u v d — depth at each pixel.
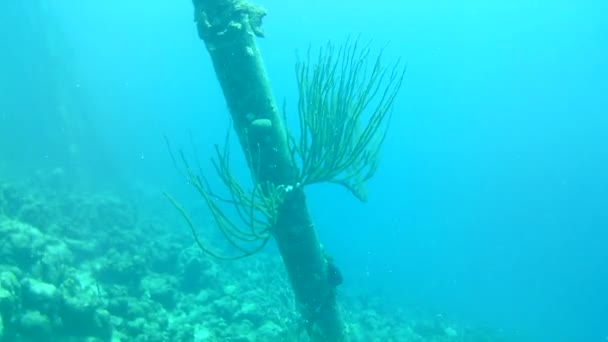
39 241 7.86
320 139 5.40
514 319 29.42
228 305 10.35
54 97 26.28
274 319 10.48
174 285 10.93
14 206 11.05
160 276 11.06
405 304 21.36
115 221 14.34
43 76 26.20
